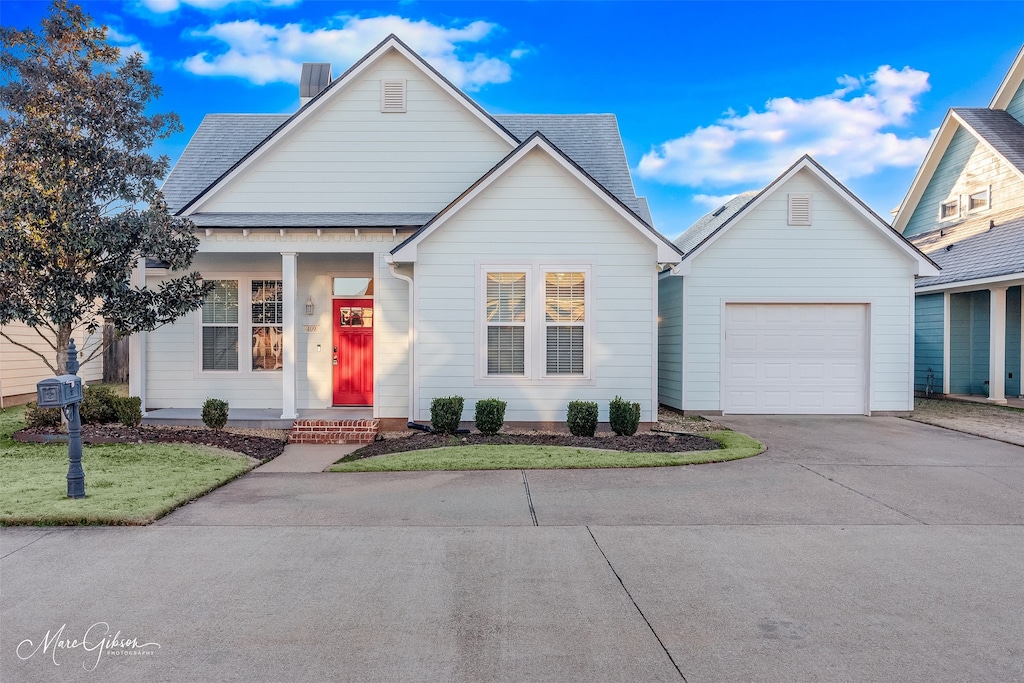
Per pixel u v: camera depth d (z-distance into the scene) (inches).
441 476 287.6
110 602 152.7
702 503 243.0
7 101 339.3
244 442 366.3
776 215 511.2
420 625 141.9
